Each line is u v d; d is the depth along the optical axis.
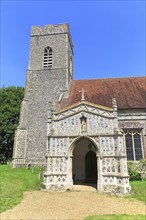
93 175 20.16
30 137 25.86
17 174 19.28
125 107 21.81
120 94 24.45
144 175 18.59
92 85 27.73
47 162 15.68
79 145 20.97
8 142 36.75
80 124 16.36
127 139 21.06
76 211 9.76
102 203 11.30
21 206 10.48
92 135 15.81
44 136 25.58
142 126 21.11
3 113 35.66
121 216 8.77
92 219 8.32
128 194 13.41
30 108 27.41
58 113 17.02
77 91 26.98
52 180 15.21
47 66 29.83
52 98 27.48
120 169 14.33
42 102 27.47
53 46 30.84
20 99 38.75
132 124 21.34
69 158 15.69
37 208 10.20
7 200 11.21
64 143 16.09
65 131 16.44
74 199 12.16
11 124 35.81
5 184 14.64
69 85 29.30
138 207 10.48
